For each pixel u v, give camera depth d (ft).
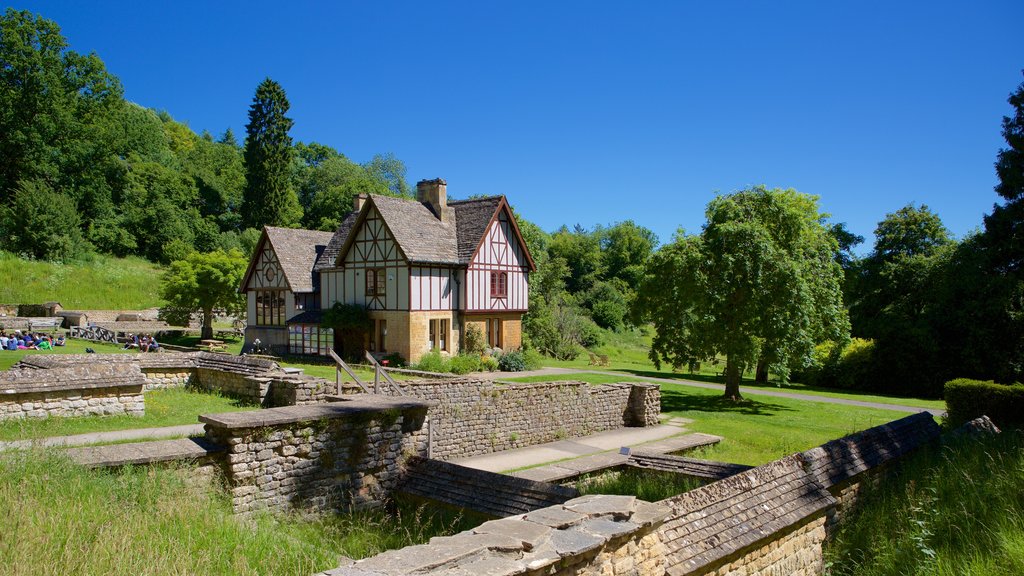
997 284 106.52
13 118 185.06
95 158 205.87
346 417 34.78
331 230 230.68
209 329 134.21
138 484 24.75
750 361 84.79
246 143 230.48
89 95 209.67
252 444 30.83
